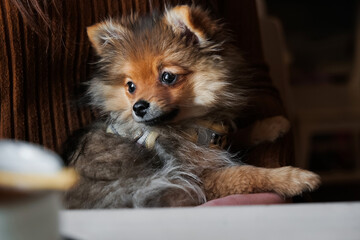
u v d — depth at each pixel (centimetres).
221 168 140
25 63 144
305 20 430
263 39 224
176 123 144
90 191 131
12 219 50
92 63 153
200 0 161
